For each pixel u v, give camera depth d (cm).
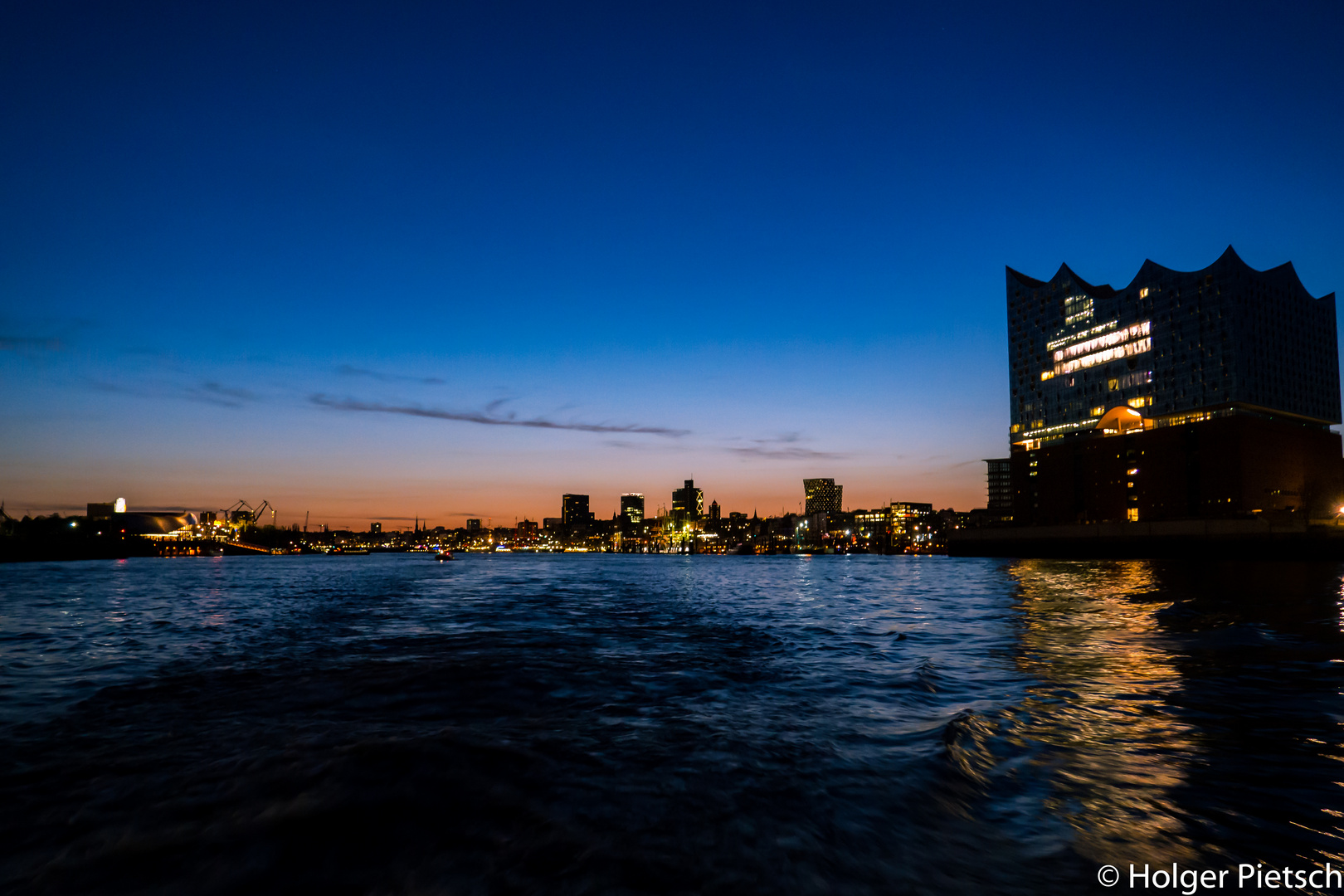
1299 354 14300
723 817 594
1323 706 1017
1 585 5522
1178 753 780
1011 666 1407
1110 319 15300
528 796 634
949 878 490
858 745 815
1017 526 14688
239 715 945
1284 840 554
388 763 716
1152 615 2478
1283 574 6278
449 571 9769
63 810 600
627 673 1316
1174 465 12862
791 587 5291
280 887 469
